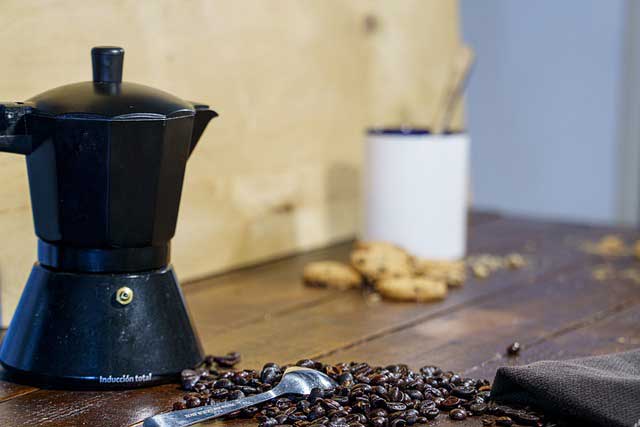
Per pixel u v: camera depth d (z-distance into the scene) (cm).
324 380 82
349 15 123
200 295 103
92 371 82
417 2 133
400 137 112
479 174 181
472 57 118
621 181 179
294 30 117
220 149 110
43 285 83
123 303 82
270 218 115
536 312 99
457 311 99
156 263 84
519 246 120
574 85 177
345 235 125
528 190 181
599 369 81
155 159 80
